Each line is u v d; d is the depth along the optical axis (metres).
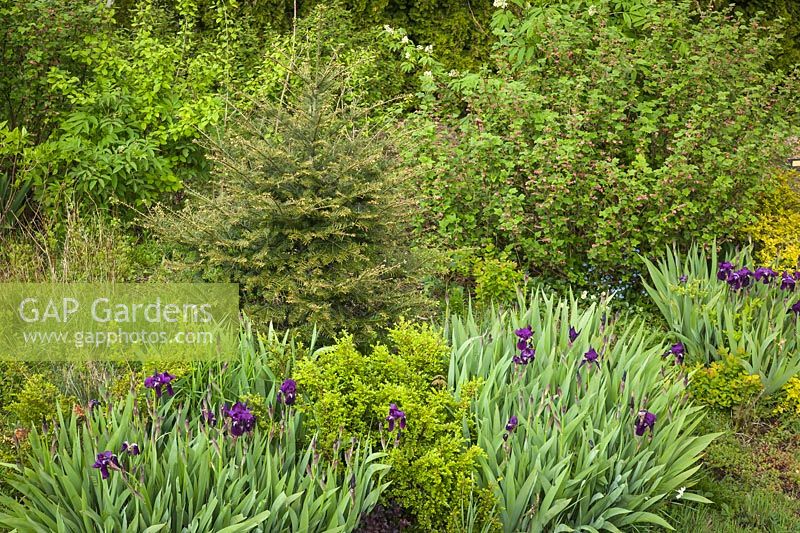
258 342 4.65
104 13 7.55
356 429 3.83
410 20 10.08
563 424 3.74
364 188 4.80
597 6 7.74
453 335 4.48
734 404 5.11
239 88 8.24
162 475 3.30
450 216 6.32
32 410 3.94
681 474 3.92
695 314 5.48
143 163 7.00
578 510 3.71
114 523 3.13
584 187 6.36
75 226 6.34
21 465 3.79
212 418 3.61
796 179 7.34
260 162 4.85
